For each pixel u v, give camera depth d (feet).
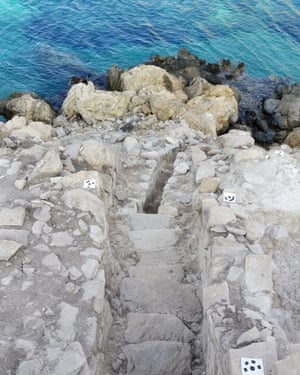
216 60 58.13
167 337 21.30
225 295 19.56
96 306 19.99
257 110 52.21
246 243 22.47
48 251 22.26
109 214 27.86
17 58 58.18
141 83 51.78
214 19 63.98
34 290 20.40
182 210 29.71
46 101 52.65
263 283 20.10
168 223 28.32
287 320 19.36
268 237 23.76
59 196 25.44
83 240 23.12
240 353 16.57
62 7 65.87
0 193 25.70
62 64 57.57
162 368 19.95
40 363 17.44
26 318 19.16
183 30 62.44
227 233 22.94
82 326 19.10
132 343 21.02
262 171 27.73
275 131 50.26
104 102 47.67
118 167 32.63
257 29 62.23
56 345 18.21
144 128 44.86
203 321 21.17
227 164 30.04
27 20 63.52
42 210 24.34
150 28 62.75
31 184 26.45
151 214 28.78
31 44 60.08
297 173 27.71
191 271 24.99
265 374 16.05
